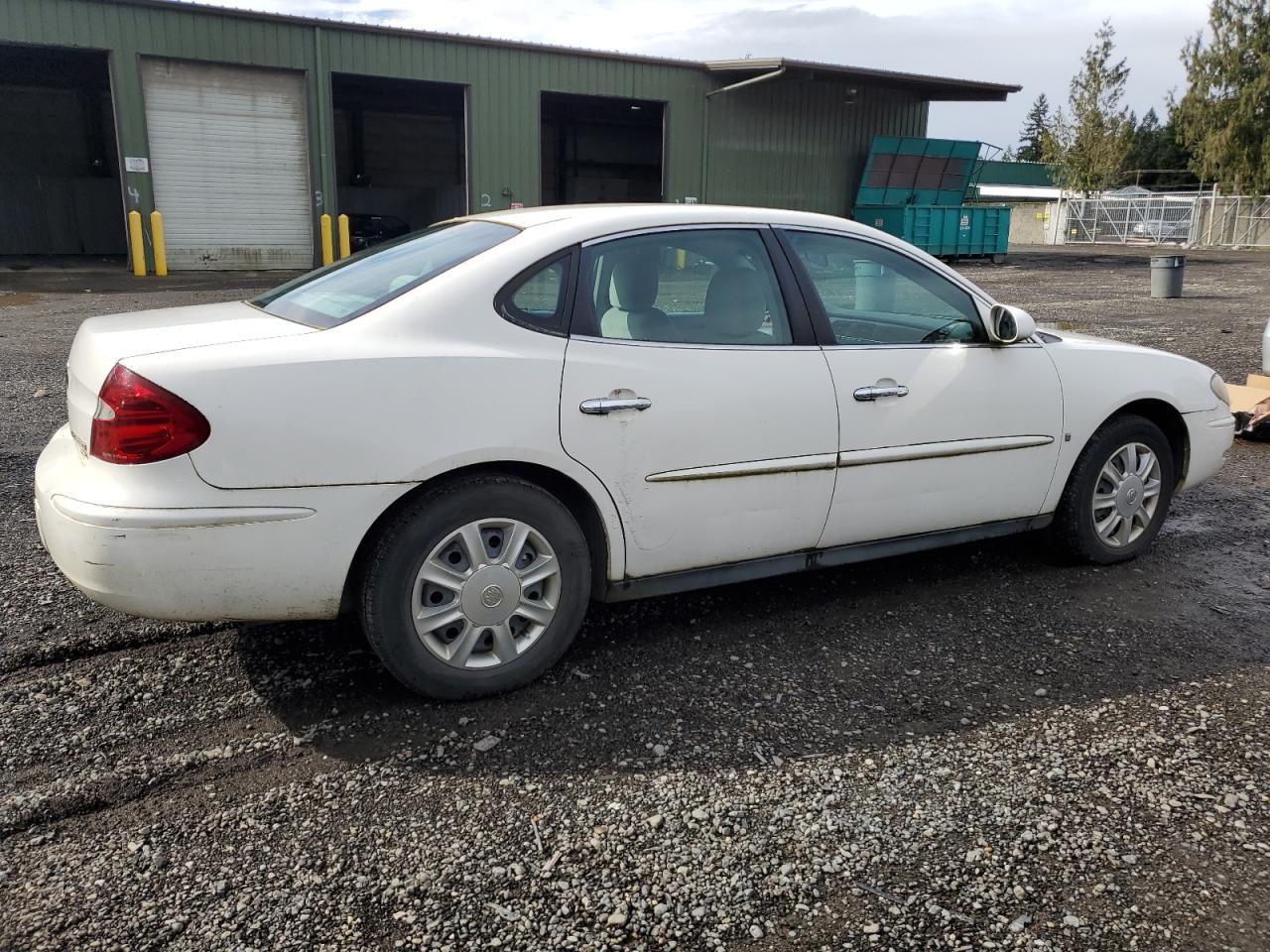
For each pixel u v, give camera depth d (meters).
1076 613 4.08
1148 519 4.69
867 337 3.91
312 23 22.09
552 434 3.17
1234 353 10.84
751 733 3.09
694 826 2.62
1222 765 2.94
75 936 2.19
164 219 21.89
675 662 3.58
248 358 2.85
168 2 20.78
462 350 3.07
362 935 2.21
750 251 3.70
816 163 29.14
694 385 3.41
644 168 38.66
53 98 30.61
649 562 3.47
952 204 30.81
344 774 2.83
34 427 6.77
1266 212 39.81
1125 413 4.68
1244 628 3.96
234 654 3.55
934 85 27.67
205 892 2.34
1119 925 2.28
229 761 2.89
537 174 25.16
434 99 32.09
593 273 3.37
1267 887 2.42
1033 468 4.25
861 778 2.85
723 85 27.03
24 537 4.66
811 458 3.65
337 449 2.90
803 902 2.34
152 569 2.79
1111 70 40.94
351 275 3.60
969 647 3.75
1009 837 2.59
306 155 22.97
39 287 18.06
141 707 3.18
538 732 3.08
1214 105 39.88
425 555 3.07
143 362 2.80
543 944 2.20
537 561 3.28
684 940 2.22
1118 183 45.06
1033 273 24.64
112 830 2.56
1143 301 16.92
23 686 3.29
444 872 2.43
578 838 2.56
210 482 2.79
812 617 4.02
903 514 3.96
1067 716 3.22
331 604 3.03
